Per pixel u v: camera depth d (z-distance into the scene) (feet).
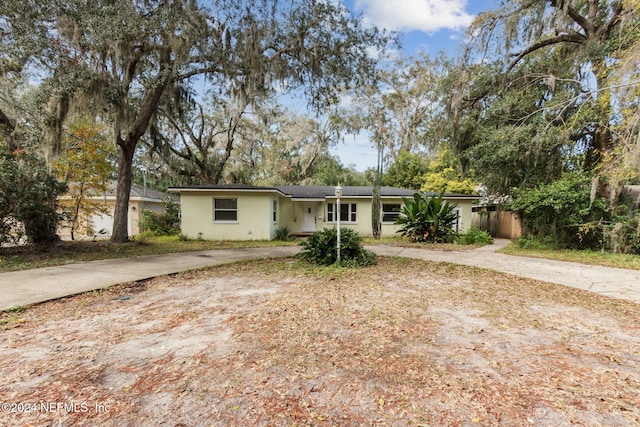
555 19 31.14
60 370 7.91
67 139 32.58
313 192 47.14
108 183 41.14
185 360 8.48
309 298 14.52
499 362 8.41
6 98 28.25
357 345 9.46
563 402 6.58
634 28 24.88
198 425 5.87
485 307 13.29
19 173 24.34
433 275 19.75
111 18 22.49
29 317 11.83
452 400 6.70
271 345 9.45
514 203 33.12
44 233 28.32
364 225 46.26
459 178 54.60
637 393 6.91
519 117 34.86
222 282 17.85
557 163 34.37
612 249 27.43
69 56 23.34
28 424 5.84
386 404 6.57
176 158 52.75
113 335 10.19
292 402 6.64
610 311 12.76
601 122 28.14
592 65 29.66
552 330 10.71
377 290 16.05
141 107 33.42
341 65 29.43
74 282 17.02
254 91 30.37
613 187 25.93
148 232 42.83
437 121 43.50
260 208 39.75
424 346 9.43
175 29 25.14
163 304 13.62
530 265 23.02
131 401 6.63
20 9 20.97
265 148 78.59
